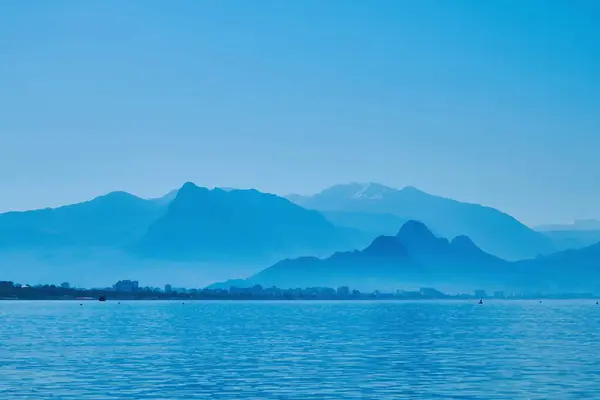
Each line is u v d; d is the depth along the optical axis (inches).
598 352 5511.8
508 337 7224.4
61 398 3442.4
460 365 4692.4
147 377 4148.6
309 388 3742.6
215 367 4626.0
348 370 4453.7
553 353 5447.8
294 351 5693.9
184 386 3809.1
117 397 3467.0
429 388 3718.0
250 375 4232.3
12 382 3944.4
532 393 3531.0
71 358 5157.5
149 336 7500.0
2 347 6082.7
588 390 3612.2
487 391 3604.8
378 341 6707.7
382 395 3516.2
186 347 6077.8
